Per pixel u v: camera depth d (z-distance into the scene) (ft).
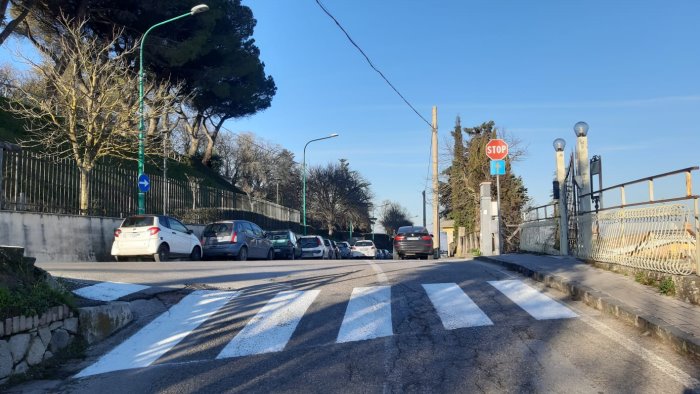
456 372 18.80
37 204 57.16
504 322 24.77
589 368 18.79
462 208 117.39
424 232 88.02
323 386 17.88
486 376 18.34
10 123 78.74
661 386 17.04
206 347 22.31
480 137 112.06
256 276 37.96
